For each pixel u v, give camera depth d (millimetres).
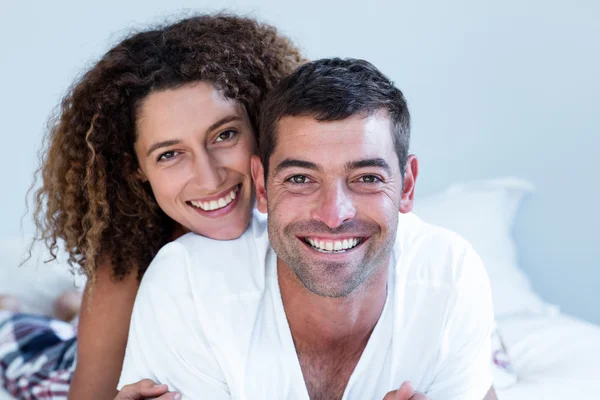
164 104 1344
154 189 1419
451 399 1275
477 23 2664
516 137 2693
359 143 1125
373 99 1140
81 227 1506
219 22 1495
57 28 2549
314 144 1123
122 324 1522
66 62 2564
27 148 2576
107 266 1516
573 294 2695
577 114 2676
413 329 1280
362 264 1177
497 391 1643
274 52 1529
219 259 1309
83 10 2551
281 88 1175
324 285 1177
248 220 1422
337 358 1283
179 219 1430
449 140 2689
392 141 1168
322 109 1116
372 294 1236
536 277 2701
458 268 1309
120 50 1416
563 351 1886
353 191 1152
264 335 1261
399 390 1145
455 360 1289
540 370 1813
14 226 2588
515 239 2684
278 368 1255
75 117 1451
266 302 1270
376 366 1275
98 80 1410
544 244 2697
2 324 2090
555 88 2676
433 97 2680
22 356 2018
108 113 1406
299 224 1160
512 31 2666
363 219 1157
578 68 2666
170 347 1263
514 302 2219
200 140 1356
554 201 2695
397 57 2664
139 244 1511
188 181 1374
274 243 1194
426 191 2701
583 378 1715
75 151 1462
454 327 1283
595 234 2695
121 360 1536
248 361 1245
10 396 1985
